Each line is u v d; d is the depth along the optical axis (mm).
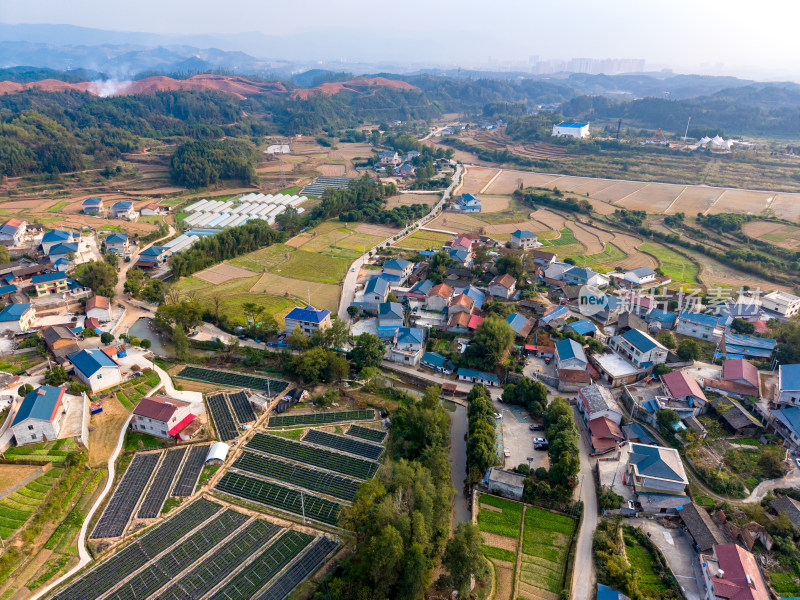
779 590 72312
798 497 88125
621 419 110250
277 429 111750
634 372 124562
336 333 137875
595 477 97188
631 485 93188
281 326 152625
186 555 80812
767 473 94438
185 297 171375
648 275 181000
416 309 161875
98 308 153625
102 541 82625
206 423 112375
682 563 78750
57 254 190750
